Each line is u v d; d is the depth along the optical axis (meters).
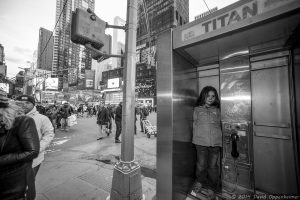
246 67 2.26
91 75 58.50
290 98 2.07
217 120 2.41
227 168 2.29
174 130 2.05
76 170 3.51
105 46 2.62
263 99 2.27
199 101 2.60
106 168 3.62
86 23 2.33
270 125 2.21
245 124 2.17
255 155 2.34
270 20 1.40
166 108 2.07
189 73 2.60
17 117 1.49
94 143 6.18
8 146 1.37
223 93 2.42
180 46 1.96
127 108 2.37
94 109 21.72
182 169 2.29
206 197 2.38
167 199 2.02
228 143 2.29
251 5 1.48
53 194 2.58
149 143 6.16
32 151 1.44
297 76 1.87
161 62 2.13
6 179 1.34
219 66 2.50
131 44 2.48
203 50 2.09
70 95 39.97
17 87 34.44
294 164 2.06
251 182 2.10
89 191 2.68
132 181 2.26
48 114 9.67
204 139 2.34
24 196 1.45
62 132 8.59
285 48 2.04
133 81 2.46
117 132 6.21
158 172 2.12
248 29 1.55
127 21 2.52
